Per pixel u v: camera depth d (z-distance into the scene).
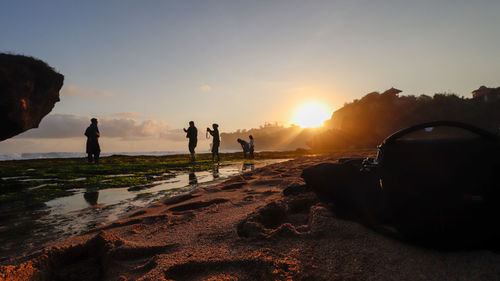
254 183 5.09
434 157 1.49
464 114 69.38
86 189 5.86
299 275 1.39
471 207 1.39
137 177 7.93
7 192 5.51
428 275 1.30
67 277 1.73
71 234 2.71
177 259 1.70
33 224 3.15
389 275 1.33
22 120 12.46
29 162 16.67
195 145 15.05
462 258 1.41
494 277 1.21
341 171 2.31
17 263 1.91
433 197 1.47
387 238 1.70
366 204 1.92
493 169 1.36
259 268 1.50
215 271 1.54
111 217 3.39
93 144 13.25
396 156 1.61
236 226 2.25
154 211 3.47
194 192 4.65
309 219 2.19
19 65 12.33
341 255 1.56
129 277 1.61
